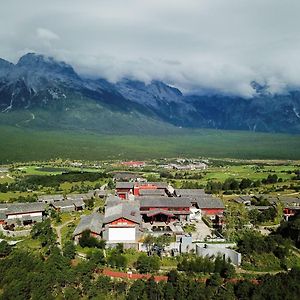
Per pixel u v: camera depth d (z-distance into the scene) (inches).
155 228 5969.5
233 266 4564.5
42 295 4242.1
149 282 4227.4
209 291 4148.6
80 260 4788.4
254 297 4037.9
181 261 4719.5
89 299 4242.1
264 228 6171.3
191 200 7062.0
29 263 4682.6
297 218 5994.1
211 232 5890.8
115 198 7391.7
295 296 4035.4
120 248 4990.2
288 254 4936.0
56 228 6245.1
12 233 6122.1
